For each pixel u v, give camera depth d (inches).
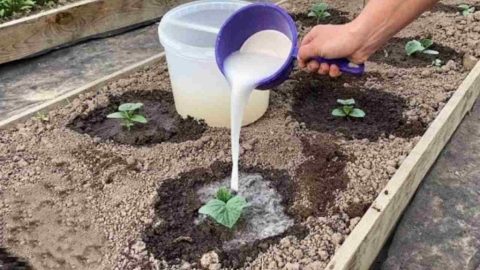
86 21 53.2
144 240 29.6
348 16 54.9
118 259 28.6
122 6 55.1
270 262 27.9
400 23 29.4
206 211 29.4
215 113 38.1
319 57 30.5
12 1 52.4
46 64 50.9
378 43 30.0
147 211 31.4
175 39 39.0
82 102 41.1
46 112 39.9
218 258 28.1
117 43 54.7
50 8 53.9
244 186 33.4
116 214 31.3
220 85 36.5
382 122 39.6
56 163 34.8
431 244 33.2
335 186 33.2
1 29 47.8
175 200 32.2
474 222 34.8
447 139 41.1
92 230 30.5
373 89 43.3
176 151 35.9
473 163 39.8
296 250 28.5
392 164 34.8
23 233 30.8
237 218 29.3
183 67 36.8
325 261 28.0
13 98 45.8
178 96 38.9
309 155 35.9
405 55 48.4
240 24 32.4
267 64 32.3
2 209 31.9
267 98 39.6
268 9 31.7
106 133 38.0
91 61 51.5
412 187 35.3
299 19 54.4
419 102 41.5
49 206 32.1
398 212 33.8
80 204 32.0
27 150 36.2
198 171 34.4
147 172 34.2
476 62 45.8
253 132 37.9
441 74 45.3
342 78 44.6
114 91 42.6
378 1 29.0
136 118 37.7
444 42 49.9
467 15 54.2
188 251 28.9
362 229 28.9
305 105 41.8
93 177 33.9
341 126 39.2
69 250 29.6
